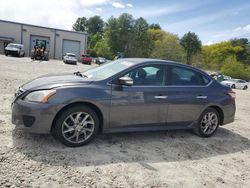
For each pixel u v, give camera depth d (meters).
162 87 5.71
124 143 5.46
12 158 4.25
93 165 4.38
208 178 4.50
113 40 102.19
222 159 5.39
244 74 89.50
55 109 4.68
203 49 127.50
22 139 5.00
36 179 3.77
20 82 12.24
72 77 5.34
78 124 4.93
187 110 6.02
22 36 52.97
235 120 9.16
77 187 3.72
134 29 102.31
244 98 19.44
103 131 5.20
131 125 5.42
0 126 5.54
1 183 3.56
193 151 5.55
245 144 6.51
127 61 5.87
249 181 4.62
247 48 125.81
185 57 106.19
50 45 55.56
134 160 4.75
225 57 120.69
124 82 5.12
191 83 6.19
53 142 5.03
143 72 5.59
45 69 22.61
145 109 5.48
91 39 134.00
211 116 6.47
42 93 4.70
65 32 56.44
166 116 5.77
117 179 4.05
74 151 4.78
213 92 6.40
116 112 5.20
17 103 4.80
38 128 4.65
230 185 4.39
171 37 101.25
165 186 4.04
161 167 4.64
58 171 4.05
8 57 35.91
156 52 92.75
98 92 5.00
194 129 6.38
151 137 6.04
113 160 4.64
